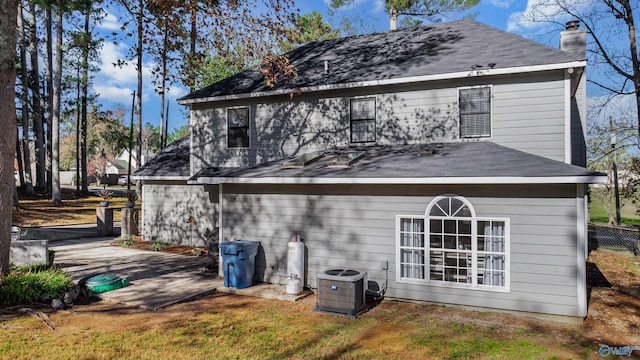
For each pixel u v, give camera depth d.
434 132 11.49
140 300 8.55
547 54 10.34
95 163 57.50
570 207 7.43
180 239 16.33
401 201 8.73
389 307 8.34
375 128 12.29
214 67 26.09
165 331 6.84
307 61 15.36
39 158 32.41
